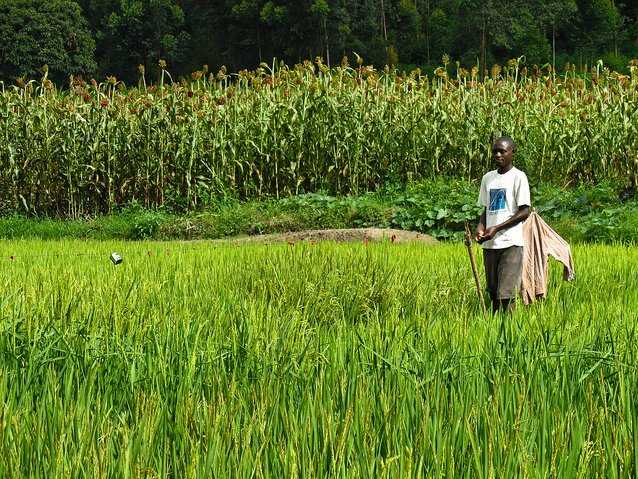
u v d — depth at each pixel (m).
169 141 21.23
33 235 19.05
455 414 2.96
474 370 3.48
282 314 5.34
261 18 81.00
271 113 21.31
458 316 5.26
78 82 21.67
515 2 87.25
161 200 21.42
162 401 3.15
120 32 103.19
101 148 21.23
